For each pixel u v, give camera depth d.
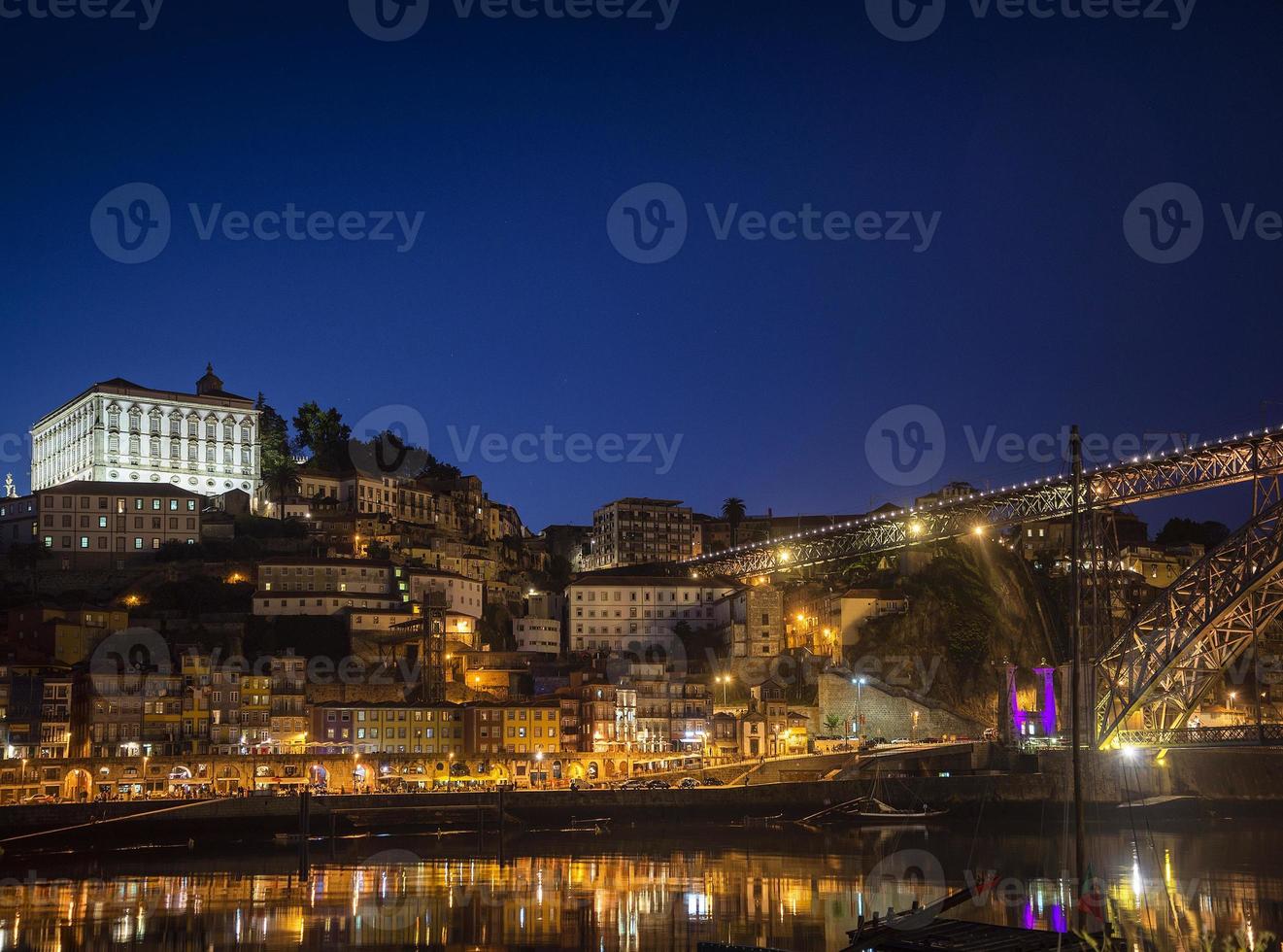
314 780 188.75
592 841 165.12
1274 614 172.62
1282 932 102.62
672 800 184.38
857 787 192.50
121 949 101.62
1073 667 89.75
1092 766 187.38
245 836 168.38
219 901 119.75
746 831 176.12
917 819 185.25
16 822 158.38
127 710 195.62
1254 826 179.75
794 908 114.50
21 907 117.38
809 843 162.00
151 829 163.75
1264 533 166.62
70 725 198.12
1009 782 187.88
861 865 141.50
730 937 102.88
